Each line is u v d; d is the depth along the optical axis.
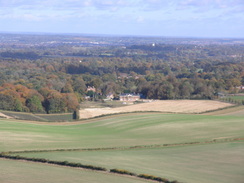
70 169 102.12
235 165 110.44
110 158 116.75
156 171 101.69
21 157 113.38
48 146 136.88
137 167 105.50
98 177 94.75
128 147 137.12
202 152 127.81
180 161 114.75
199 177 97.12
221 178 96.88
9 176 93.75
